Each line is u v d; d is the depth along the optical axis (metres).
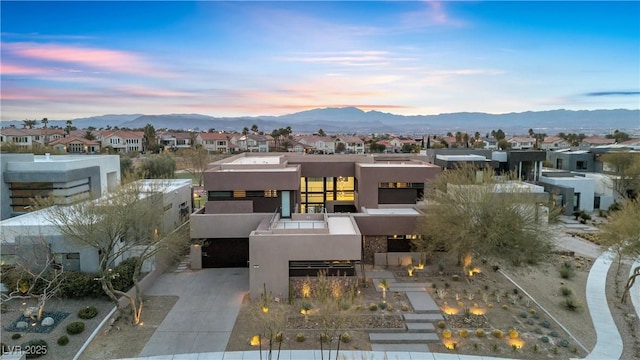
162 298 23.59
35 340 17.77
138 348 18.17
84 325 19.53
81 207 21.16
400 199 34.25
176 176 71.25
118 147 107.31
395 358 17.45
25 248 22.20
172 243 24.73
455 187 27.28
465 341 18.78
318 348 18.19
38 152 55.62
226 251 29.20
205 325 20.31
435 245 27.84
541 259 26.17
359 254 23.36
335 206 38.06
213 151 118.38
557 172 51.84
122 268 23.20
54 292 20.30
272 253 23.27
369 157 38.69
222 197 30.70
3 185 27.23
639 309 22.72
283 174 30.00
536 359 17.52
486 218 25.56
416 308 21.67
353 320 20.00
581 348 18.47
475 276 26.95
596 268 29.08
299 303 22.61
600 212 44.50
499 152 49.94
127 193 22.62
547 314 21.64
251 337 19.16
